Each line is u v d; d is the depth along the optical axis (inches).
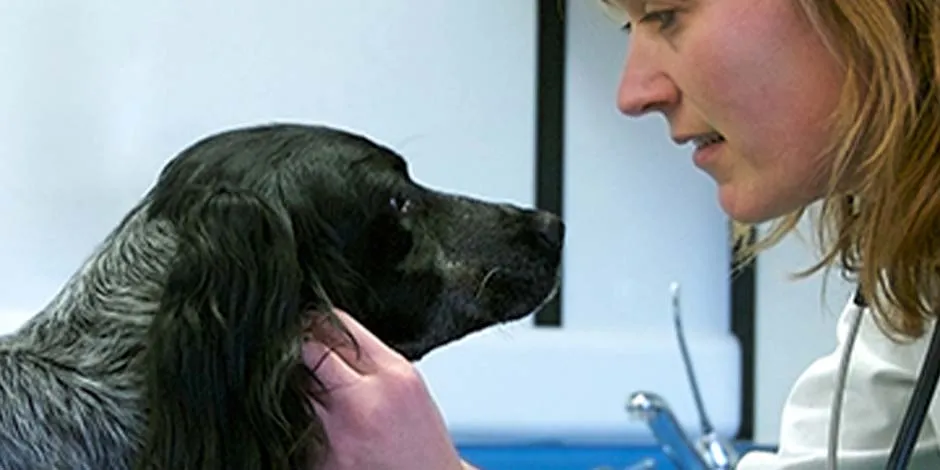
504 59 170.4
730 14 64.9
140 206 75.4
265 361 65.3
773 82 64.6
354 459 64.7
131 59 162.4
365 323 74.9
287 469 64.3
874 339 81.3
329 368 64.9
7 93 159.3
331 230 73.0
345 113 167.2
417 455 64.5
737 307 174.2
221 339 65.4
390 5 167.8
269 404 64.6
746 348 174.1
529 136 171.3
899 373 78.9
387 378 64.7
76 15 161.0
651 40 69.1
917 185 61.9
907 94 61.0
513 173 171.0
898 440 68.7
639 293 174.2
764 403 174.2
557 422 167.9
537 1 170.9
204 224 68.3
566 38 171.8
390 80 168.1
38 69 160.1
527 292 81.0
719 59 65.3
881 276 65.3
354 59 167.2
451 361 164.4
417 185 80.0
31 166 159.9
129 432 70.5
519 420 166.9
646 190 174.4
